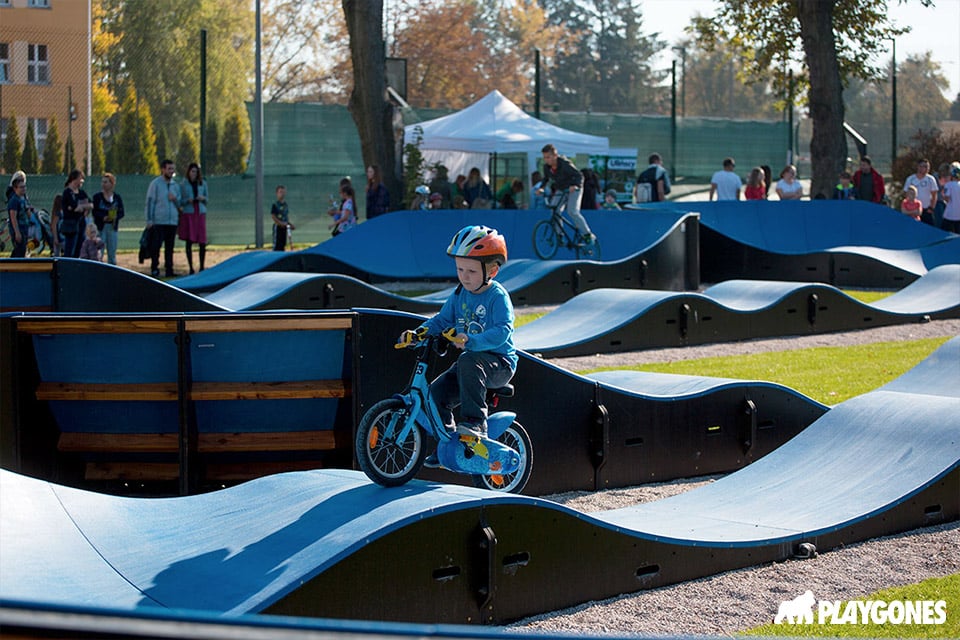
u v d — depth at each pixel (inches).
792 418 375.6
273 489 236.2
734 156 1727.4
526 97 3521.2
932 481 283.6
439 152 1465.3
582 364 538.3
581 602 226.2
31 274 517.3
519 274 829.8
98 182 1302.9
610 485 335.0
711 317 627.5
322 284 658.2
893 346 606.9
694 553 243.4
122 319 295.4
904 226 1088.2
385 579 194.7
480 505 208.5
